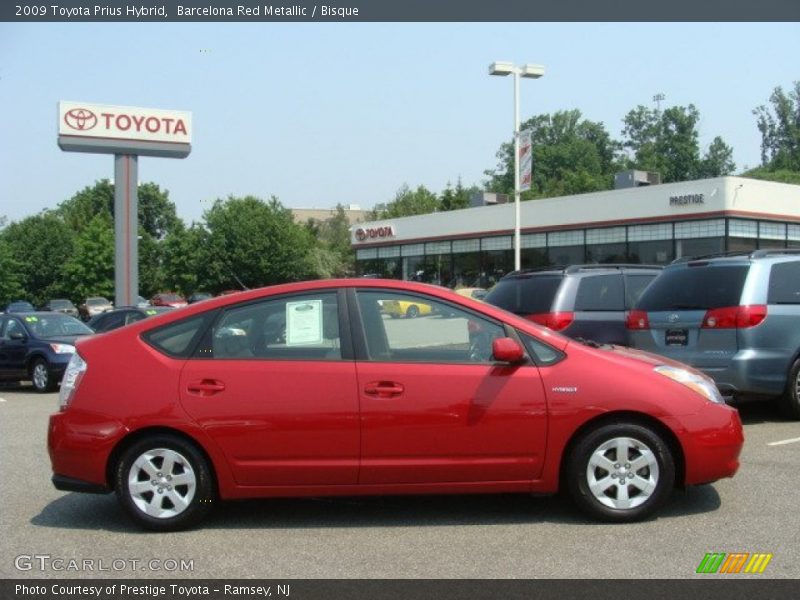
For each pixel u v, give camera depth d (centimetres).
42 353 1492
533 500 604
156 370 546
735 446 542
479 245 4712
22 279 6888
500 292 1112
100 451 539
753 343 832
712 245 3438
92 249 6512
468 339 551
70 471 546
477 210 4656
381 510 587
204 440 535
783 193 3550
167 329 561
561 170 10125
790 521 537
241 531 546
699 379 555
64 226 7256
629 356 564
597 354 547
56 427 550
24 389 1611
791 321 852
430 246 5084
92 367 554
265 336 554
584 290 1062
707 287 861
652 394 531
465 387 533
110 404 542
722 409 545
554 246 4206
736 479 646
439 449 532
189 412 536
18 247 6975
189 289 6000
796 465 691
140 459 539
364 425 531
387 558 485
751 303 834
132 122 3759
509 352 526
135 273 3806
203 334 555
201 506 542
